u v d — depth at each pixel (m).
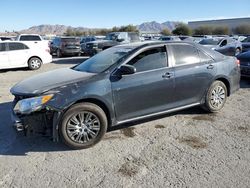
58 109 4.03
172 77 4.98
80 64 5.46
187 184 3.29
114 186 3.29
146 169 3.66
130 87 4.54
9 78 11.16
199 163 3.78
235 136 4.67
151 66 4.82
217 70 5.63
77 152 4.20
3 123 5.47
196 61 5.40
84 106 4.18
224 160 3.84
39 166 3.80
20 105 4.10
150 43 4.96
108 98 4.36
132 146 4.36
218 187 3.22
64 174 3.58
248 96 7.34
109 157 4.01
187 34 67.38
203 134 4.78
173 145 4.37
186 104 5.33
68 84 4.20
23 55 13.53
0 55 12.95
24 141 4.61
